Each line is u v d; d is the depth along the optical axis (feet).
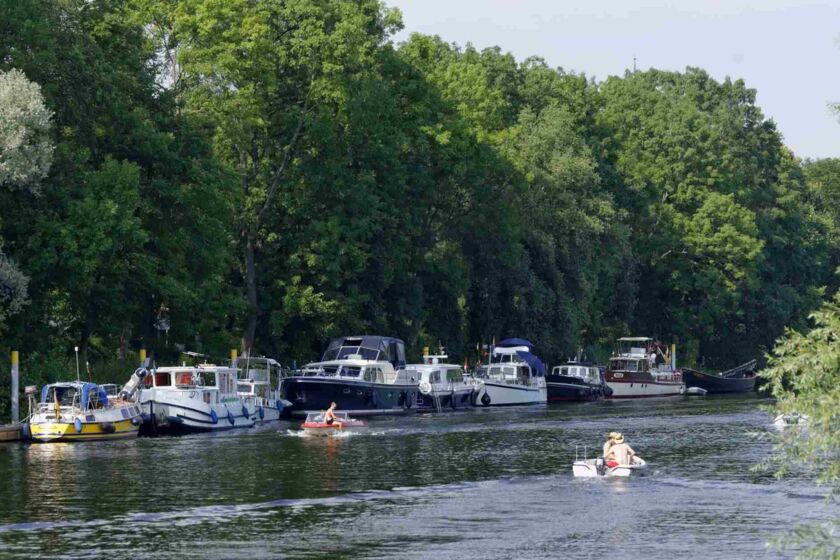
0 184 322.14
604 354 639.76
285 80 459.73
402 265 491.72
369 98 460.96
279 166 458.91
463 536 184.85
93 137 368.48
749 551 175.01
